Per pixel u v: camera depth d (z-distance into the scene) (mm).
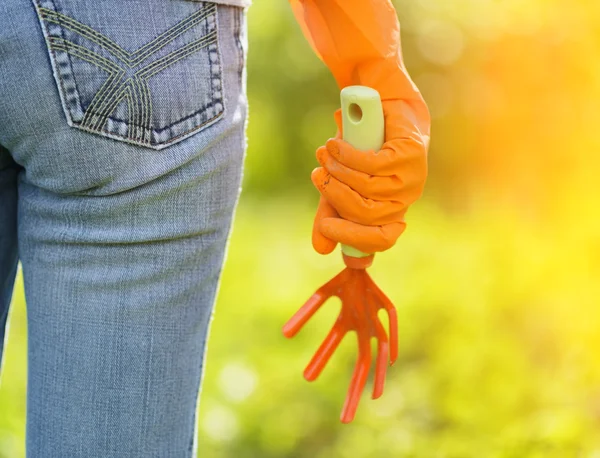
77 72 1050
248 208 5387
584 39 4891
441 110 5809
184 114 1111
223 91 1149
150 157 1102
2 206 1235
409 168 1178
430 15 5992
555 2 5074
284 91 6473
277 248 4336
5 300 1312
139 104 1079
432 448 2371
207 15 1124
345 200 1188
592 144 4695
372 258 1264
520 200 4836
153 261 1146
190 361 1209
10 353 2854
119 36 1062
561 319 3031
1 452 2219
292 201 5668
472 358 2738
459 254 3887
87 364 1147
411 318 3154
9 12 1029
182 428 1218
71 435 1156
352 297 1278
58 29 1038
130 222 1128
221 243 1219
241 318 3307
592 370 2629
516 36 5273
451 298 3270
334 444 2465
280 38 6562
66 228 1135
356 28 1204
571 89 4910
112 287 1137
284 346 3066
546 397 2537
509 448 2258
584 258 3461
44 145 1077
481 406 2492
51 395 1161
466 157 5641
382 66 1214
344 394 2693
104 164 1089
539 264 3451
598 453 2213
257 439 2449
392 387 2752
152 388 1169
